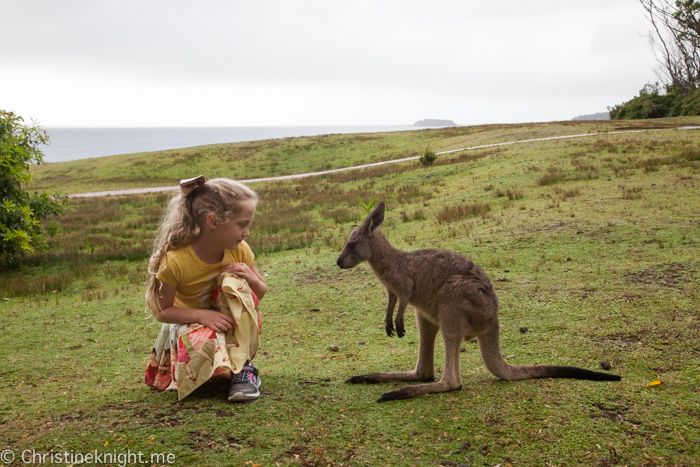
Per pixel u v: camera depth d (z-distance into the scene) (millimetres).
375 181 24141
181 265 3170
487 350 3572
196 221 3131
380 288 7113
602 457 2467
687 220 8422
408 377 3811
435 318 3727
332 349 4957
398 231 11320
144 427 2793
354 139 57469
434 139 50250
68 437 2695
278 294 7340
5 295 9188
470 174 20266
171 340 3342
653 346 4062
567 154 20016
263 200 22703
